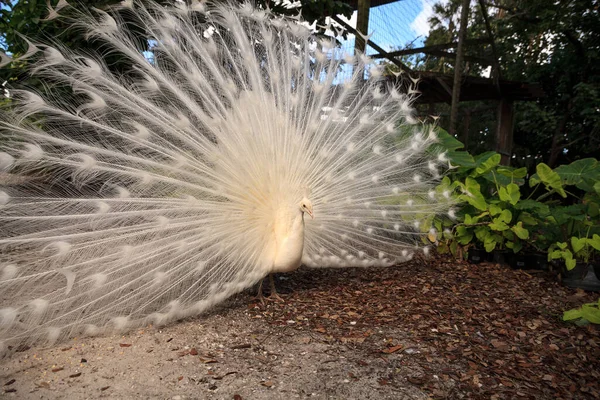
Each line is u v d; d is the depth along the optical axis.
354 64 4.84
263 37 4.50
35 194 3.35
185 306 3.58
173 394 2.77
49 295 3.19
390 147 4.98
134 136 3.56
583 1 10.83
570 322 4.09
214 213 3.71
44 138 3.22
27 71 4.06
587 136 12.36
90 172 3.37
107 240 3.38
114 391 2.77
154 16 4.05
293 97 4.40
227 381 2.95
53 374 2.93
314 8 6.31
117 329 3.35
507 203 5.58
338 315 4.15
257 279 3.91
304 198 3.89
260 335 3.69
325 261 4.77
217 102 3.96
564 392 2.95
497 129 10.97
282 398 2.78
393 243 5.23
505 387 2.99
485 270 5.66
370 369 3.18
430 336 3.75
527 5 11.61
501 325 4.01
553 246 5.36
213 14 4.25
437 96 11.05
